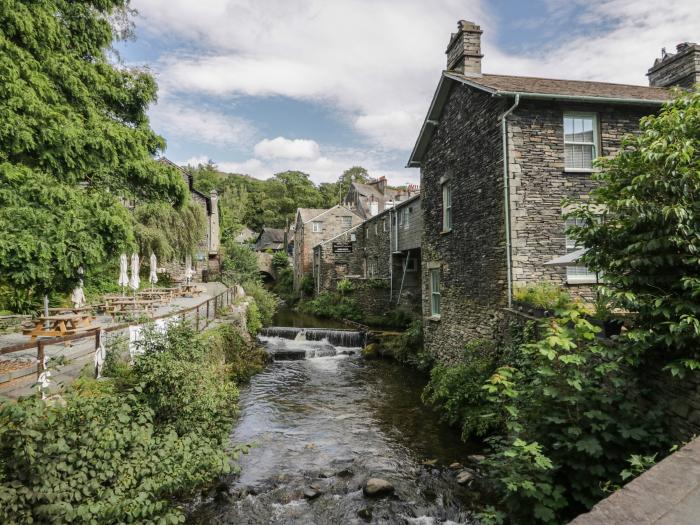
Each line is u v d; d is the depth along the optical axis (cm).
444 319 1309
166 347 705
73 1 728
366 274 3053
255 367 1345
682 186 434
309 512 588
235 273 3294
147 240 1866
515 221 960
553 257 973
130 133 767
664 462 211
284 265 5044
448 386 977
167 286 2436
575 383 439
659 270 462
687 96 492
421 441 830
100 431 434
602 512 171
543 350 452
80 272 530
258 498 616
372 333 1797
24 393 595
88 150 644
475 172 1112
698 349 426
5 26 575
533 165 977
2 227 444
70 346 924
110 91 785
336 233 3897
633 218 469
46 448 375
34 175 520
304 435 859
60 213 500
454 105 1242
